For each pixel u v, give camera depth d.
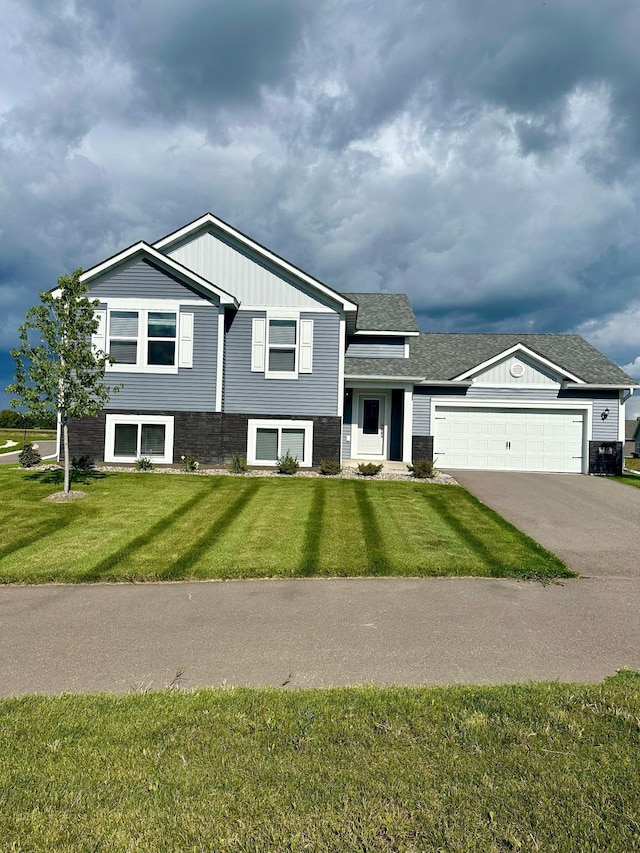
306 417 15.84
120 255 14.92
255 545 8.26
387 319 20.09
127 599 6.18
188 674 4.30
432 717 3.52
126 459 15.27
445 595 6.31
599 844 2.43
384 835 2.48
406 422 17.64
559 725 3.43
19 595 6.34
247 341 15.93
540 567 7.34
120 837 2.47
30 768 2.99
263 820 2.57
